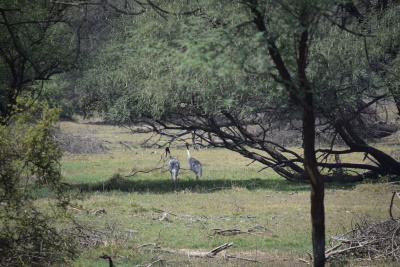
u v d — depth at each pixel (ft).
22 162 79.71
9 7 112.68
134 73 169.27
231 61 67.77
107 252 92.22
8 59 160.35
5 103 179.11
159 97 151.23
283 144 324.80
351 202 155.63
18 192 80.53
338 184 203.00
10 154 78.13
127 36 173.88
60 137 319.47
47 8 137.28
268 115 182.50
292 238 109.60
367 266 82.84
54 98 227.61
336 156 209.36
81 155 307.37
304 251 97.04
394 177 202.39
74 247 82.28
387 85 167.94
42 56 173.47
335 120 165.89
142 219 126.93
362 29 171.63
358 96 166.50
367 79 170.40
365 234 92.68
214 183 206.90
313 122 70.95
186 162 282.97
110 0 156.25
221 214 137.18
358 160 271.49
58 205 84.53
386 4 184.55
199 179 220.43
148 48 69.67
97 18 158.92
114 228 107.96
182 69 69.21
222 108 166.61
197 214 136.67
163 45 69.41
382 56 173.58
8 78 177.17
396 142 319.68
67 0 125.29
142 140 400.06
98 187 190.39
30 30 158.20
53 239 79.92
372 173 207.21
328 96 92.43
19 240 77.51
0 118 81.25
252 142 193.88
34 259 78.59
